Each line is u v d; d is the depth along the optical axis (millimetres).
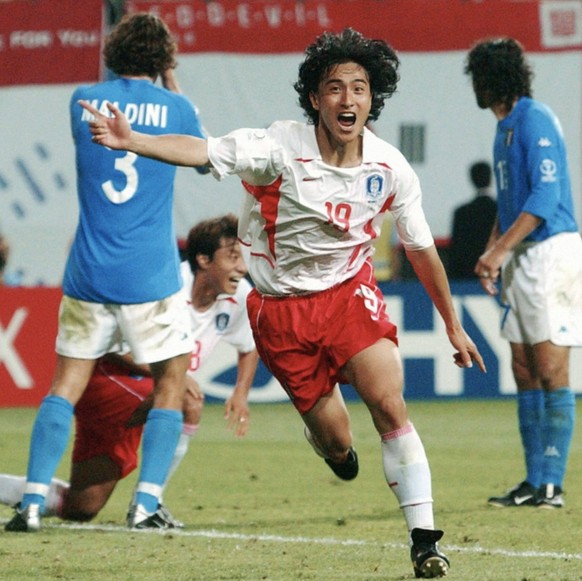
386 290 46250
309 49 16688
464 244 48781
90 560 18484
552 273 25266
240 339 24703
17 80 48312
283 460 33469
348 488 28344
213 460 33469
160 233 22250
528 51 48906
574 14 48750
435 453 34625
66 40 48188
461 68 48781
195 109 22953
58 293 45312
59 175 48719
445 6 48750
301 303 17750
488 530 21844
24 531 21484
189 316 22797
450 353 46375
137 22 22766
